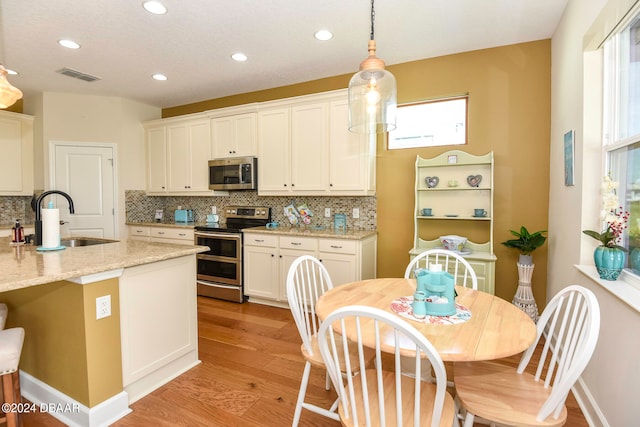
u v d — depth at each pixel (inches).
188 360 95.3
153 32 110.5
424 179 133.4
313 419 73.3
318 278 134.6
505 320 56.5
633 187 69.7
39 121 171.8
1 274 61.7
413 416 48.7
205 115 170.9
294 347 107.1
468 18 103.3
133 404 78.2
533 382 57.7
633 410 55.7
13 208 181.2
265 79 154.7
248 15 100.7
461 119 131.6
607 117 80.0
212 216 181.9
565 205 98.3
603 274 70.1
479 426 68.8
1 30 108.1
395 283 79.8
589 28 78.7
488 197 124.8
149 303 83.4
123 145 184.1
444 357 44.7
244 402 79.0
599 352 69.8
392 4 95.2
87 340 69.7
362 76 78.5
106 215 181.6
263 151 156.3
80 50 123.4
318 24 106.1
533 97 119.1
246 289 150.8
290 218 154.7
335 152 140.3
